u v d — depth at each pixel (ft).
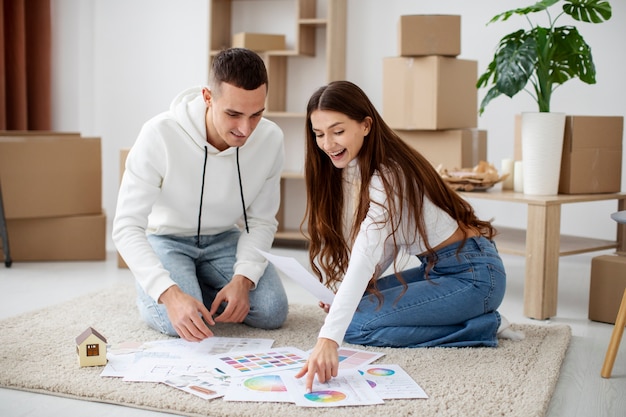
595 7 9.41
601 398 6.03
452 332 7.20
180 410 5.41
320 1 14.71
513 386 5.98
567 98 13.23
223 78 6.47
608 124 9.62
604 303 8.52
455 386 5.94
